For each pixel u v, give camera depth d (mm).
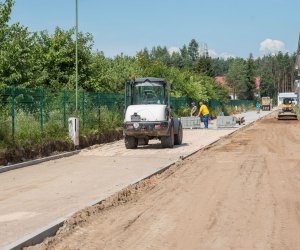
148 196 10242
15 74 22109
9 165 14383
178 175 13250
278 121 50875
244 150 20156
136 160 16344
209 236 7078
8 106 16562
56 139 18312
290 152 19250
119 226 7676
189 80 49812
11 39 23438
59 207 8914
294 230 7387
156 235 7148
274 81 174625
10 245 6367
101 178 12422
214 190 10828
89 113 23234
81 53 29031
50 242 6816
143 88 21016
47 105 19375
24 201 9562
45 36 29344
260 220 8023
